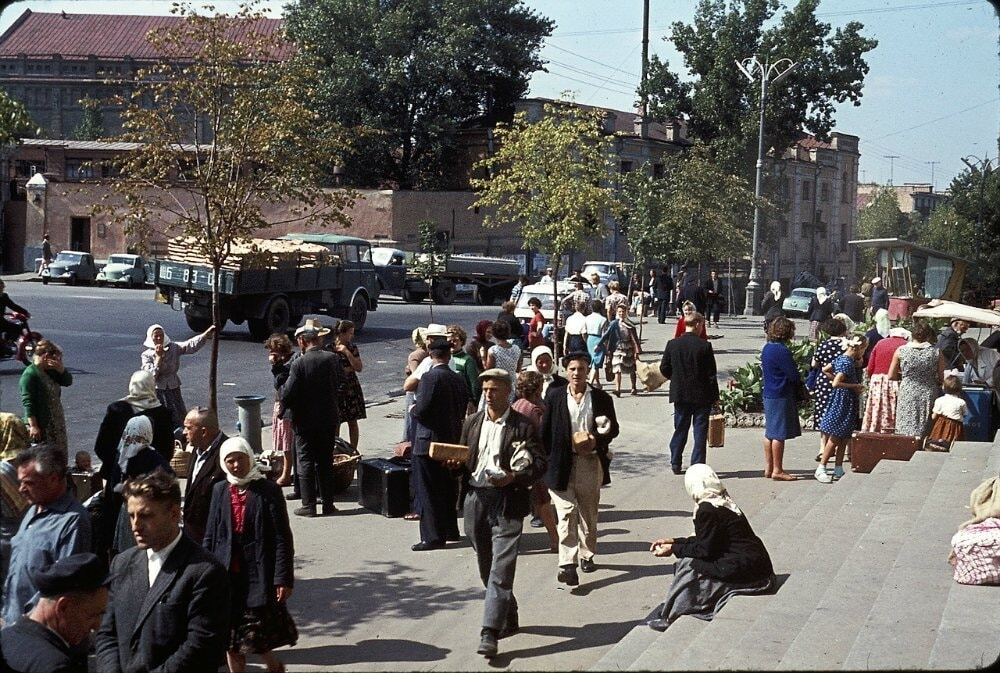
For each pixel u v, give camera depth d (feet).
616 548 32.58
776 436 41.42
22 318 53.42
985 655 19.22
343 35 160.86
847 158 230.27
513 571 24.40
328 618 26.37
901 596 23.77
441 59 161.68
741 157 167.32
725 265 170.19
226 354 79.82
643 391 68.54
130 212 43.78
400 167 177.68
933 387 43.29
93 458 45.73
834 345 43.96
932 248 134.10
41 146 169.68
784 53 150.82
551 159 76.54
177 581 16.46
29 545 19.38
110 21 163.84
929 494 34.76
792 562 28.89
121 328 92.38
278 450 40.52
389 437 51.31
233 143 42.29
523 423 25.17
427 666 23.03
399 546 32.86
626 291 145.69
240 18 42.39
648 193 113.09
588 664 23.09
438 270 143.43
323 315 103.81
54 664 14.56
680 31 167.63
